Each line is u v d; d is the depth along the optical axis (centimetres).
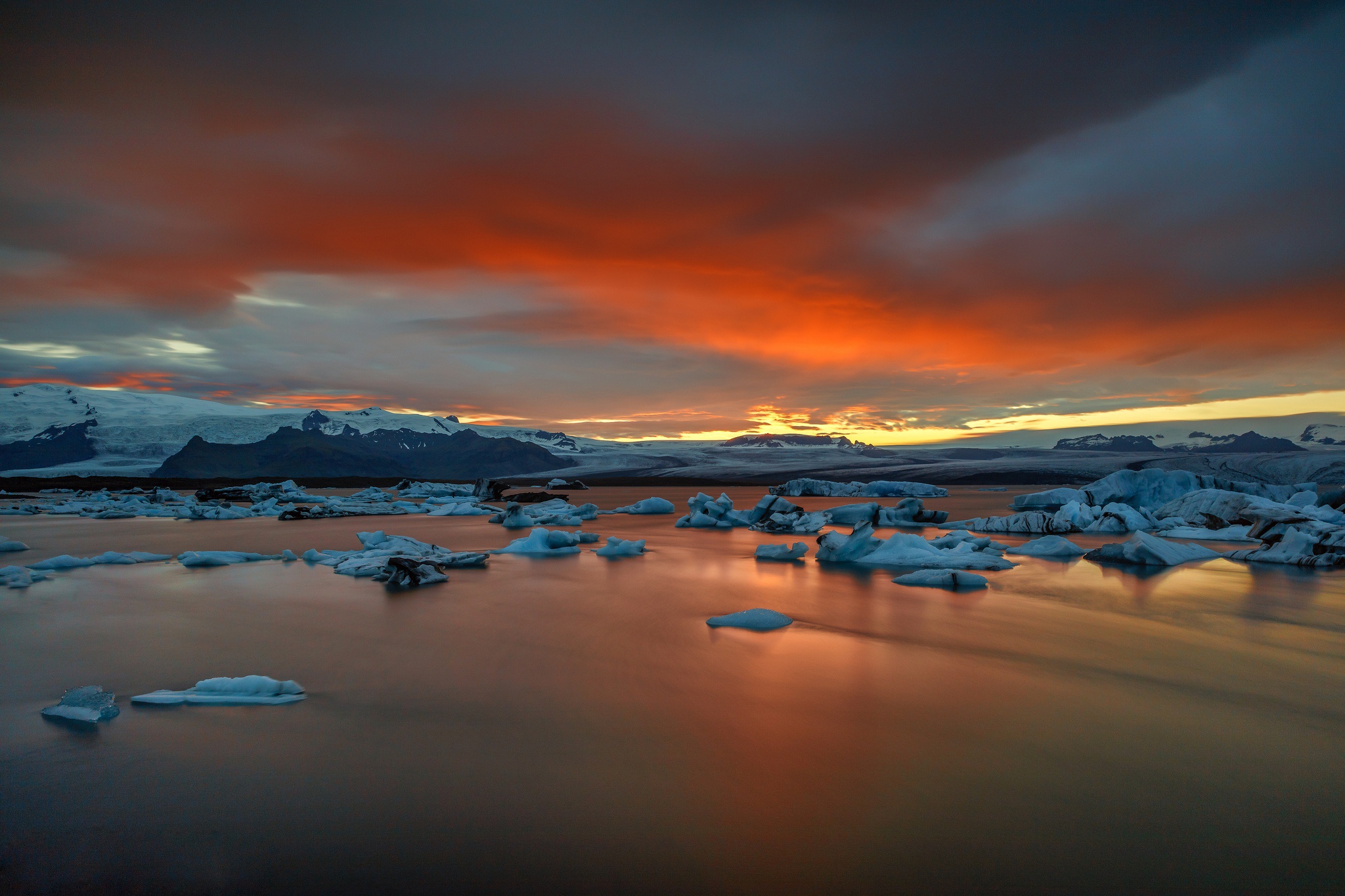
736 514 3275
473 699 768
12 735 663
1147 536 1914
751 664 909
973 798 549
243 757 614
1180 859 468
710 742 651
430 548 1991
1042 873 450
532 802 535
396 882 433
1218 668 916
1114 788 569
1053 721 713
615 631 1085
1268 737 680
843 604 1315
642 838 486
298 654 955
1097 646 1020
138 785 561
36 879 435
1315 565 1798
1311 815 529
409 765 598
